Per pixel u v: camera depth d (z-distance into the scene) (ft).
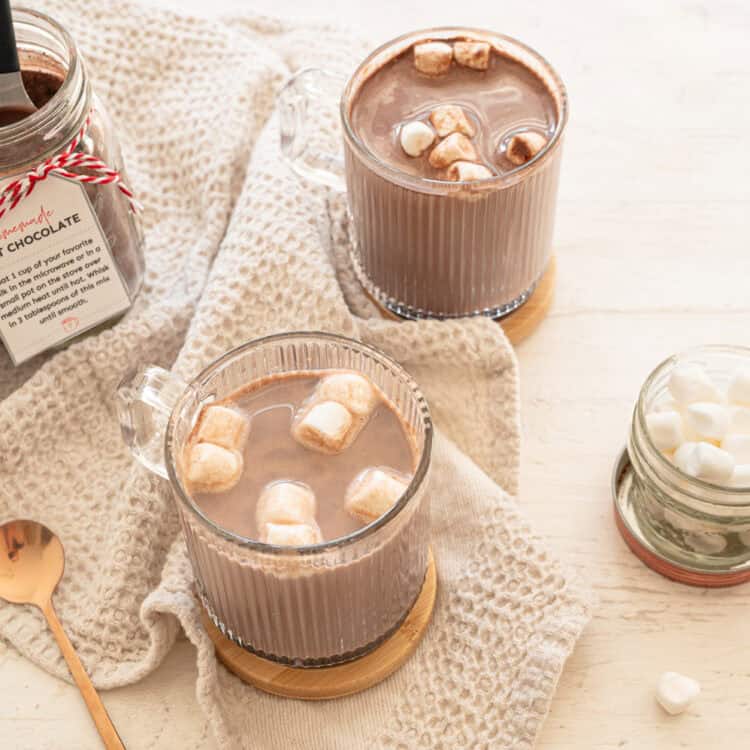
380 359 2.23
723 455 2.27
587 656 2.32
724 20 2.94
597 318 2.60
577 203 2.72
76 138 2.34
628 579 2.38
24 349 2.46
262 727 2.27
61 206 2.35
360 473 2.20
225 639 2.30
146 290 2.60
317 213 2.59
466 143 2.42
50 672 2.30
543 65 2.49
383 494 2.14
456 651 2.30
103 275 2.45
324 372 2.29
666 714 2.27
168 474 2.14
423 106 2.50
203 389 2.23
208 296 2.50
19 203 2.31
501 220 2.40
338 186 2.54
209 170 2.66
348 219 2.64
